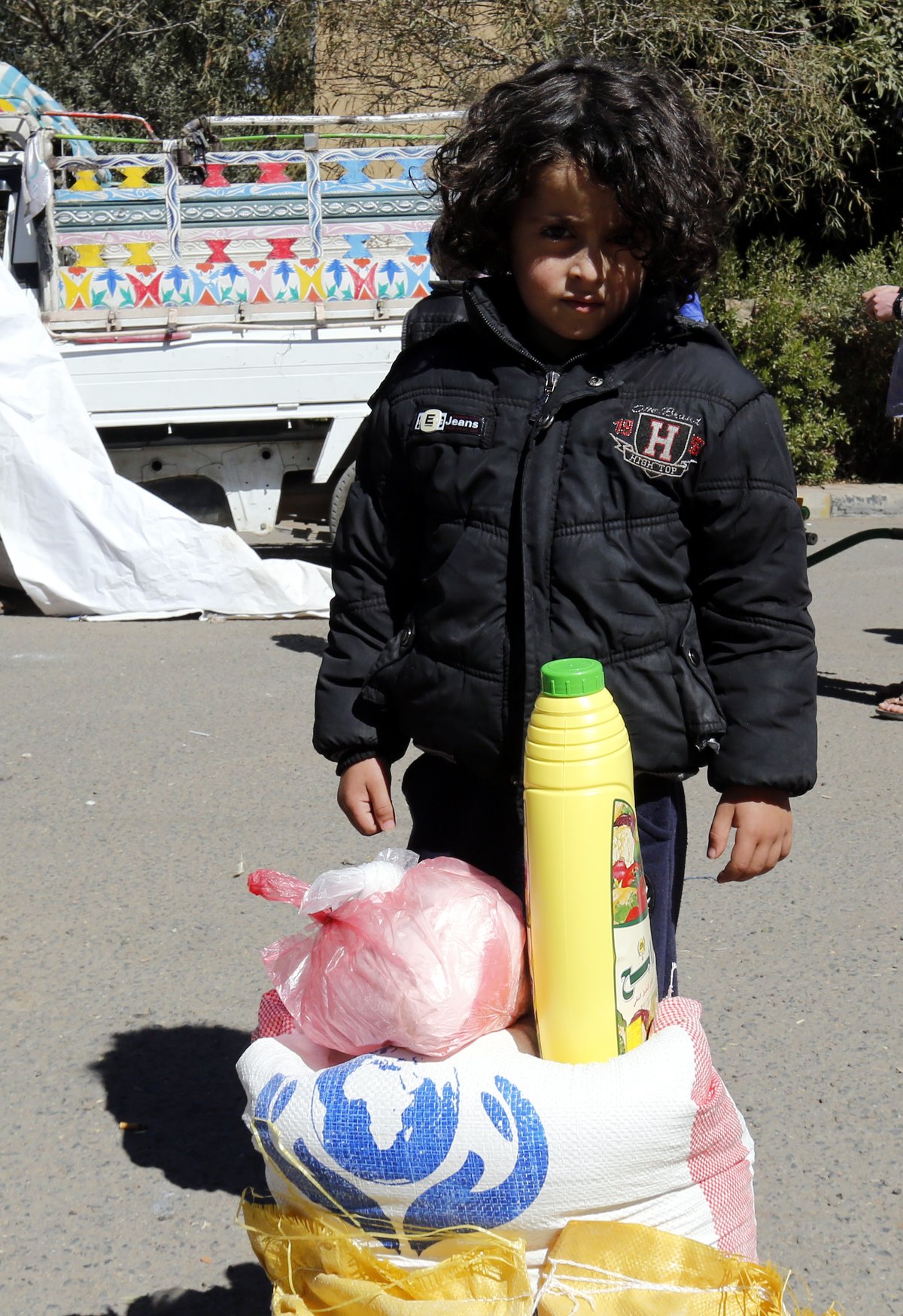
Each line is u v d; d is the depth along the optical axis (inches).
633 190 76.5
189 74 590.6
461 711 81.3
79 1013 137.2
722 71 453.4
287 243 347.6
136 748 221.5
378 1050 74.1
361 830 89.0
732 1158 74.9
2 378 303.6
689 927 157.6
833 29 495.2
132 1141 116.4
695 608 82.7
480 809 87.8
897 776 210.2
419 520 86.6
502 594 80.0
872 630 309.1
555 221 78.2
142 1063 128.2
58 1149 115.1
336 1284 71.6
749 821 80.5
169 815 191.6
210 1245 103.5
